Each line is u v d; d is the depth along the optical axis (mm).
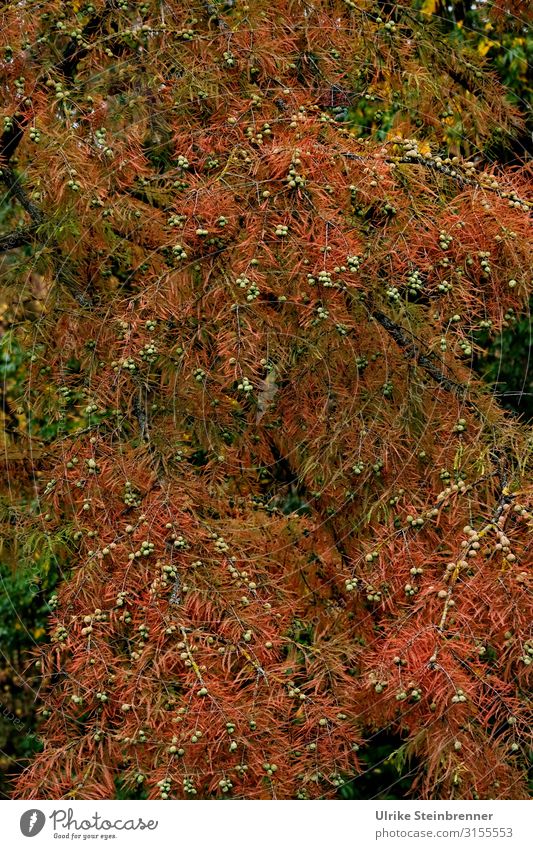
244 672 2684
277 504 4047
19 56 3350
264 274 2885
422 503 3166
